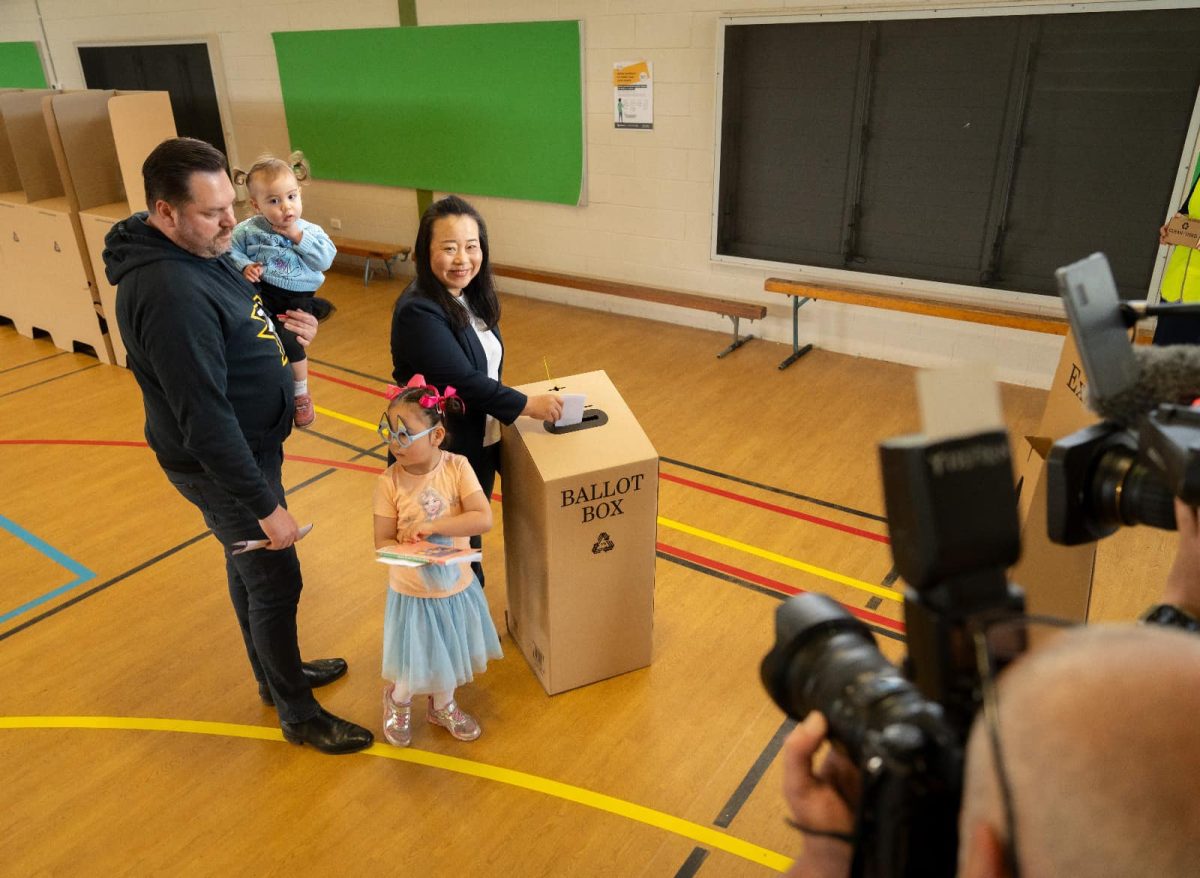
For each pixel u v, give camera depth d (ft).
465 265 7.63
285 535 6.64
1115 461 2.82
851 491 12.28
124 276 6.03
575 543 7.77
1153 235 13.61
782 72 15.97
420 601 7.26
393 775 7.64
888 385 15.92
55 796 7.48
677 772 7.64
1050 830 1.32
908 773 1.89
